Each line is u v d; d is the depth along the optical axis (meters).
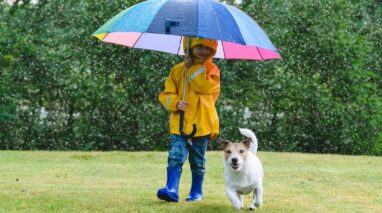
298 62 13.87
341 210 6.85
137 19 6.01
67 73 13.33
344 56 13.88
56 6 13.62
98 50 13.55
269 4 13.90
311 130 13.95
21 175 8.93
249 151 6.67
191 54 6.78
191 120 6.77
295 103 13.76
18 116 13.45
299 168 10.43
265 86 13.73
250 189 6.48
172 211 6.41
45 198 7.01
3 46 13.34
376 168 10.72
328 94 13.82
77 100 13.42
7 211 6.27
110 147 13.74
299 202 7.27
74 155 11.77
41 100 13.51
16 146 13.50
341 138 13.88
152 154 12.06
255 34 6.14
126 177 9.07
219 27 5.90
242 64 13.73
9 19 13.57
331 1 13.97
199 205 6.80
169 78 6.89
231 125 13.62
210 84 6.77
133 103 13.74
